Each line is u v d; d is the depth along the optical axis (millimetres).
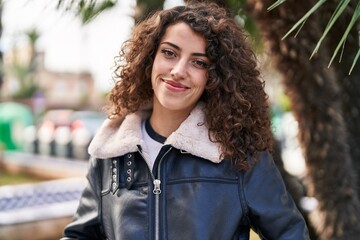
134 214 1426
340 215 2297
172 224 1391
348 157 2318
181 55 1393
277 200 1430
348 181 2303
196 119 1428
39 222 5383
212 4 1532
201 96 1478
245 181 1414
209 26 1391
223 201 1388
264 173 1436
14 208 5867
